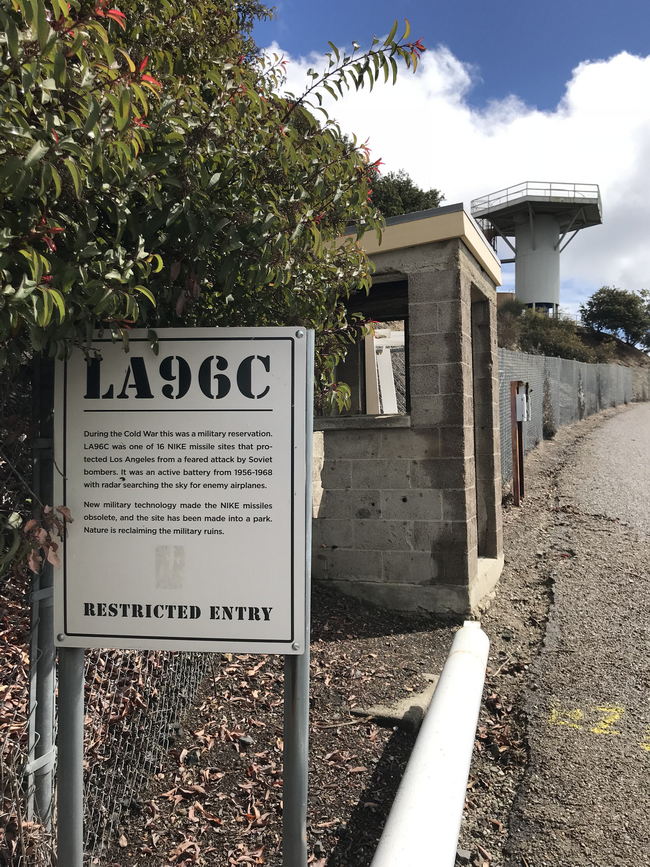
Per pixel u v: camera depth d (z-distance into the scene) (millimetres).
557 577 6379
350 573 5629
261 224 1991
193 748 3414
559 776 3250
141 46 2090
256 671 4156
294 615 2014
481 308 6578
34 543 1785
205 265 2092
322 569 5715
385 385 11812
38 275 1394
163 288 2033
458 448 5328
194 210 1931
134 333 2002
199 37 2277
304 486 2014
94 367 2037
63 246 1689
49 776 2281
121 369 2035
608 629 5129
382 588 5496
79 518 2041
